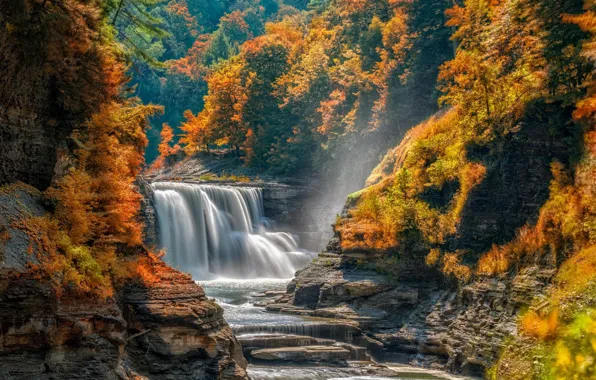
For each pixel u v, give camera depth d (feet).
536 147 135.74
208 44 561.43
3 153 71.61
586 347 51.60
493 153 145.28
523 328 96.17
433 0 240.12
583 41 130.41
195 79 507.30
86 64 80.07
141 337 79.82
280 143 305.94
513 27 150.20
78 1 78.38
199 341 81.76
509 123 141.90
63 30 74.43
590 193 113.19
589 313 57.00
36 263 64.34
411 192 165.48
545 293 108.88
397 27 250.98
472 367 121.29
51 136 78.13
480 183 143.64
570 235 111.96
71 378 66.23
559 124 134.31
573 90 134.72
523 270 119.03
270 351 123.65
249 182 279.69
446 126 174.60
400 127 236.63
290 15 610.24
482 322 122.72
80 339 67.31
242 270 237.25
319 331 137.39
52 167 77.46
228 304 169.48
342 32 328.90
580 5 137.08
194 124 361.10
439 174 159.33
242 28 607.78
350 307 151.94
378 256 158.40
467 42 171.83
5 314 61.93
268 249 242.99
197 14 645.92
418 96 234.79
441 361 131.75
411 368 130.52
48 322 64.28
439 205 159.43
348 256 162.71
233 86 339.16
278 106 315.58
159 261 88.12
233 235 240.94
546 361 83.97
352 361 126.93
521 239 127.13
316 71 300.40
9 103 72.13
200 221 229.86
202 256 228.02
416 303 148.87
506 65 150.30
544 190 133.49
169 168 357.82
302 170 298.35
